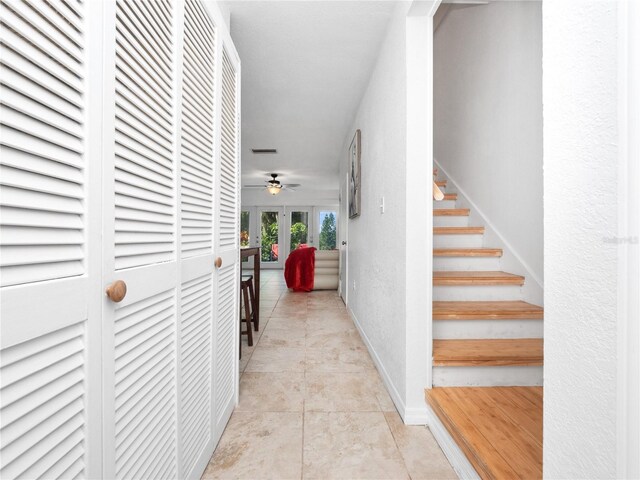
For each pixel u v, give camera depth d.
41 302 0.53
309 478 1.31
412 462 1.42
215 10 1.42
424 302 1.70
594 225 0.61
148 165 0.88
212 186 1.41
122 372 0.77
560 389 0.69
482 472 1.15
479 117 2.80
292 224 10.38
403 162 1.77
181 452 1.09
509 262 2.36
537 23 2.03
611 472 0.57
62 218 0.59
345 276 4.90
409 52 1.70
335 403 1.91
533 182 2.09
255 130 4.25
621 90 0.54
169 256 1.01
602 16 0.59
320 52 2.40
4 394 0.48
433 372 1.73
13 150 0.50
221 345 1.57
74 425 0.61
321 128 4.15
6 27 0.48
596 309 0.60
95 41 0.66
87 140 0.64
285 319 3.97
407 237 1.70
